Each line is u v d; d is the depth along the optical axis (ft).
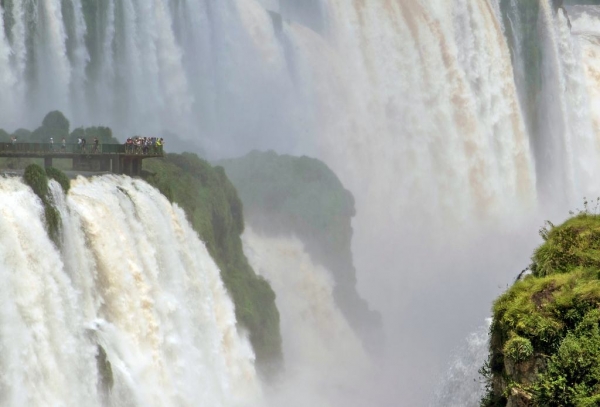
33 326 227.61
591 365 159.63
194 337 315.58
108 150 323.78
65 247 251.60
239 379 340.39
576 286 170.30
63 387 232.12
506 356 168.55
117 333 263.70
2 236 224.74
